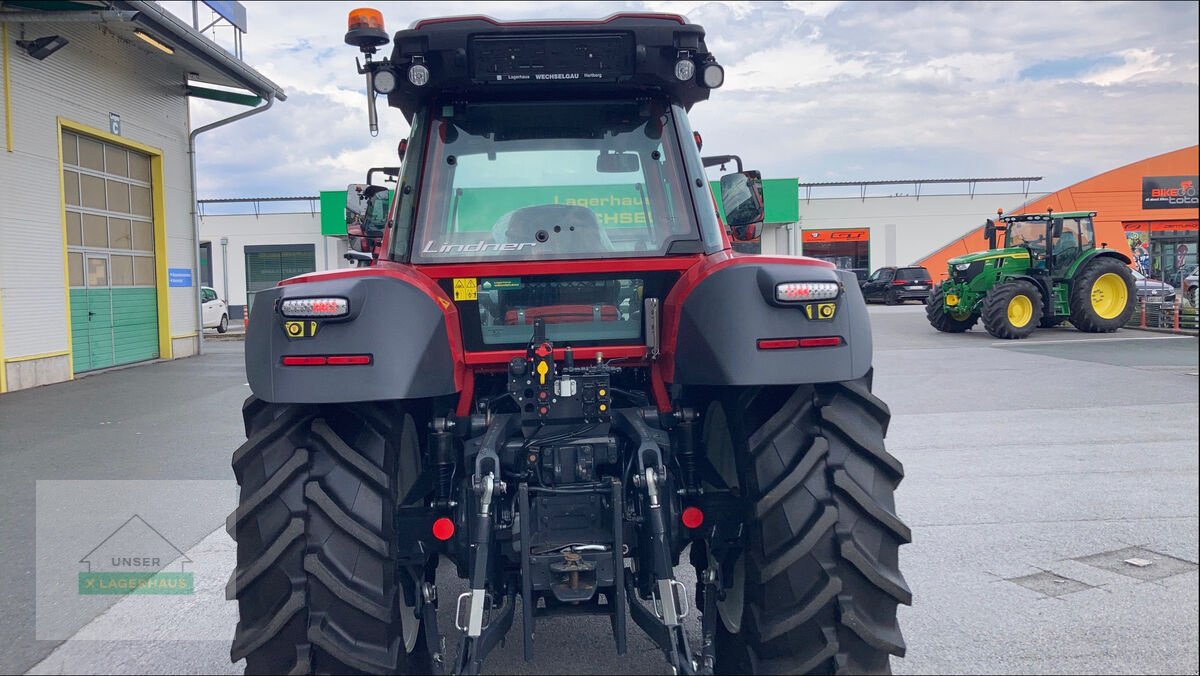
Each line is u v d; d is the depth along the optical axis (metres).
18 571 4.89
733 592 3.15
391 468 2.84
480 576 2.68
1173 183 35.66
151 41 14.88
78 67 14.63
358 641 2.69
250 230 40.59
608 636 3.96
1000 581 4.50
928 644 3.75
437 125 3.34
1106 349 15.21
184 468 7.38
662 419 3.18
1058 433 8.20
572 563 2.77
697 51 3.24
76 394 12.24
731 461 3.22
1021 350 15.36
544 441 2.96
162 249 17.55
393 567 2.80
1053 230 18.06
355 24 3.21
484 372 3.34
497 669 3.61
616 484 2.80
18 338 13.00
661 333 3.24
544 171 3.32
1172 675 3.41
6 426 9.57
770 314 2.74
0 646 3.88
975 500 6.04
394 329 2.67
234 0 16.92
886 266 41.38
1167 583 4.41
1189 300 23.19
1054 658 3.59
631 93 3.37
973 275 18.50
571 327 3.28
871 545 2.75
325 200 37.69
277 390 2.66
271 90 18.00
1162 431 8.16
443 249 3.24
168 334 17.67
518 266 3.17
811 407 2.87
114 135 15.73
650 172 3.34
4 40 12.80
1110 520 5.50
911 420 9.05
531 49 3.20
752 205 3.81
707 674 2.98
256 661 2.71
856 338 2.79
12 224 12.93
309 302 2.60
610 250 3.28
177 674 3.59
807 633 2.72
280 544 2.66
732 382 2.72
